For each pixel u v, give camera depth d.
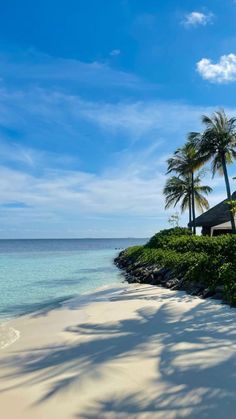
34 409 5.60
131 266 33.56
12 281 26.45
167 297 14.95
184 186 53.72
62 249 113.38
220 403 5.35
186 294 15.22
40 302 17.39
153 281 20.45
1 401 5.93
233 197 39.19
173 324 10.11
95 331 10.09
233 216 34.12
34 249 112.44
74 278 28.36
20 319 13.05
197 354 7.39
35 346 9.03
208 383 6.01
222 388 5.80
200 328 9.42
